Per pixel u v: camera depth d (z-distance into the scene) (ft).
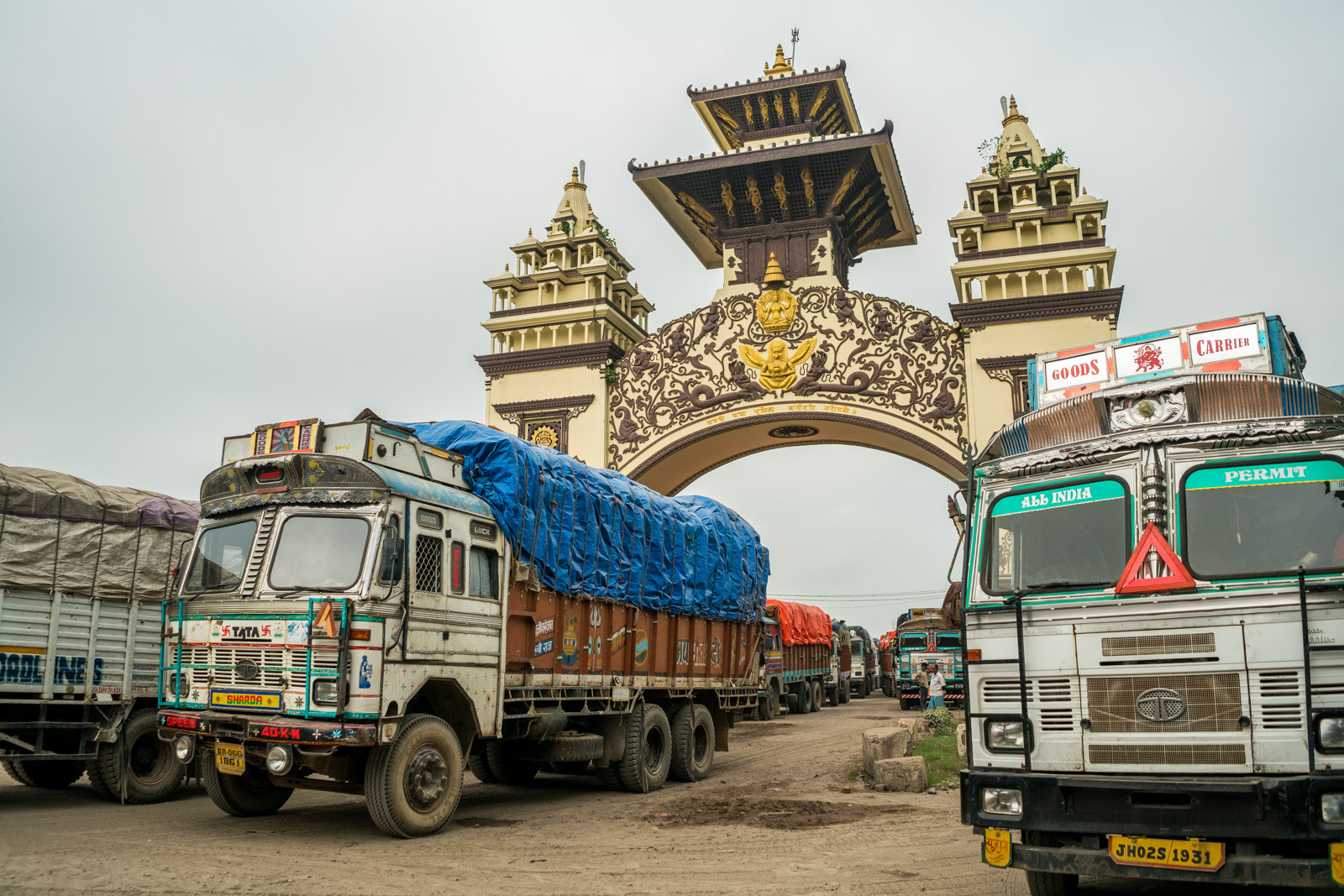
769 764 56.75
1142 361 25.91
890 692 182.19
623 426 105.91
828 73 108.99
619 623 43.75
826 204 109.81
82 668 36.88
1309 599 19.40
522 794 43.37
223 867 26.37
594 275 110.73
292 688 29.04
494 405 109.29
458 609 33.01
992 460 24.58
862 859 28.96
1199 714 19.72
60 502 36.94
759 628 60.18
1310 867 17.81
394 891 24.18
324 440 31.86
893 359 98.17
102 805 37.91
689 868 27.71
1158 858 18.97
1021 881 25.98
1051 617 21.53
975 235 99.30
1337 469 20.90
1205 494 21.58
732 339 103.50
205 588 32.09
